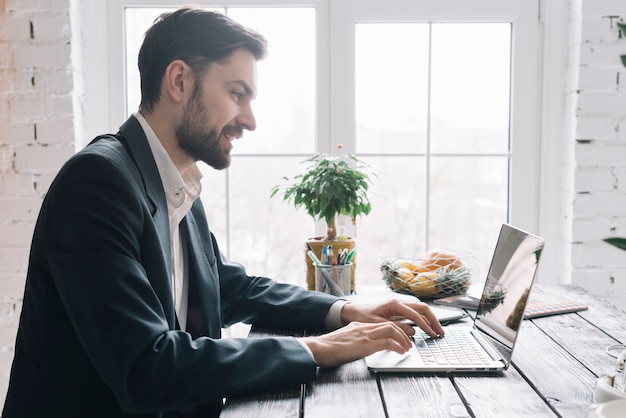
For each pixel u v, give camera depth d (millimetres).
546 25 2223
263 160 2320
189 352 1022
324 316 1390
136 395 975
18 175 2094
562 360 1193
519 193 2297
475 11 2234
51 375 1081
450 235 2348
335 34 2242
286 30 2266
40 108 2080
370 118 2297
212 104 1205
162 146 1229
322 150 2291
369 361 1162
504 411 963
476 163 2316
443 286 1652
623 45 2117
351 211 1837
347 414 960
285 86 2285
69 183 1045
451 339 1296
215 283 1378
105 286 986
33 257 1097
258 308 1449
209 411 1341
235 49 1201
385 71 2279
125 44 2250
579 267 2180
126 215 1053
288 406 992
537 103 2273
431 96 2287
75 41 2111
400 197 2338
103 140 1174
